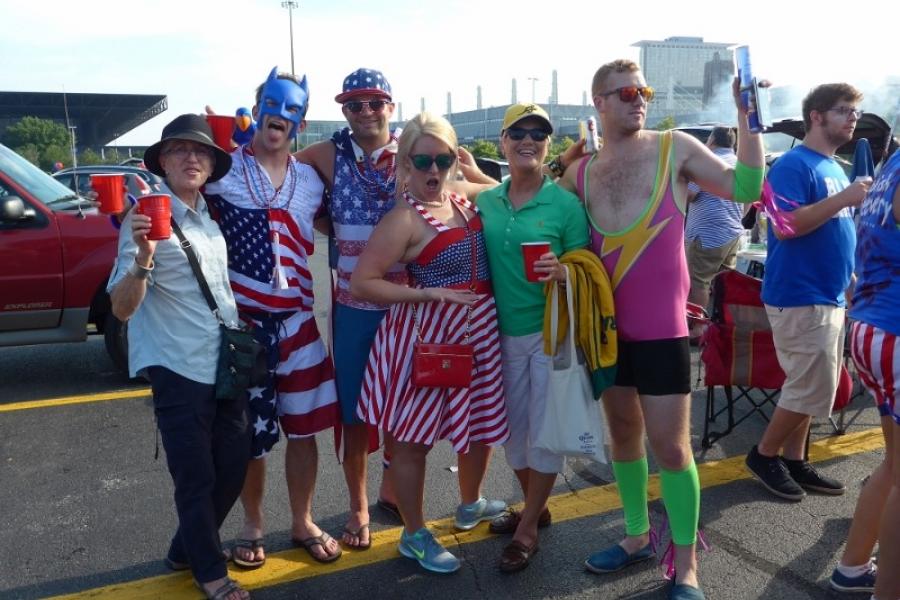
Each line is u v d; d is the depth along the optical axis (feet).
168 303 8.70
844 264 11.41
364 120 10.07
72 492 12.57
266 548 10.78
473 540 11.02
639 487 10.09
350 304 10.27
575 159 10.64
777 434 12.07
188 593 9.64
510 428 10.14
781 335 11.68
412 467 9.91
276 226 9.63
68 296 17.56
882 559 8.12
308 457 10.42
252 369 9.03
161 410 8.80
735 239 21.21
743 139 8.49
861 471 13.14
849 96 11.19
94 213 18.07
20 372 19.66
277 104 9.43
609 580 9.86
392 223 9.34
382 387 9.62
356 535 10.75
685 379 9.09
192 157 8.74
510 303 9.73
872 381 8.20
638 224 9.00
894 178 7.86
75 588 9.77
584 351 9.17
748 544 10.69
